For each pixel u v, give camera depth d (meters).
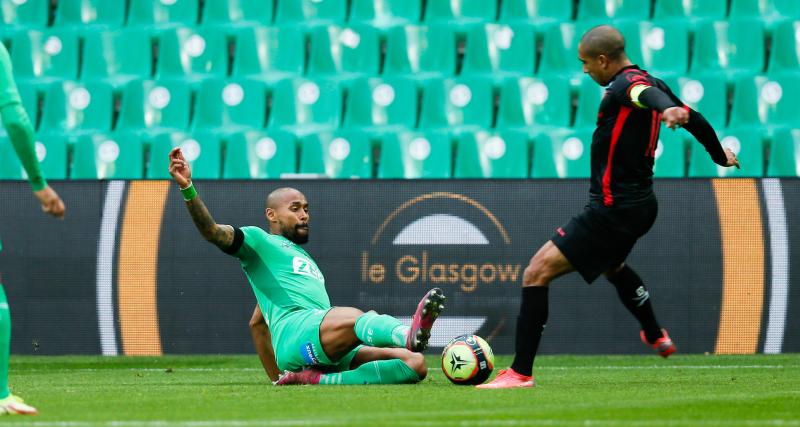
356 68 46.94
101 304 36.16
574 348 35.44
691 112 20.31
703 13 47.41
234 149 44.38
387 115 45.09
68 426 13.36
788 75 45.00
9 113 14.59
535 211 35.31
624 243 20.02
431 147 43.59
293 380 21.97
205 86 46.06
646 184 20.00
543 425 13.39
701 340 35.16
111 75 48.28
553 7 48.12
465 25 47.41
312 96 45.72
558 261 20.06
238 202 35.69
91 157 45.09
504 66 46.44
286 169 44.03
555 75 46.22
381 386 20.88
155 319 36.06
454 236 35.53
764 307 34.91
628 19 47.62
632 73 19.48
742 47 46.03
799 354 34.91
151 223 36.09
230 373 29.45
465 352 20.73
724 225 35.06
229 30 48.41
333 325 20.95
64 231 36.28
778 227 34.88
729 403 16.78
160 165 44.59
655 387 20.80
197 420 14.13
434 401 17.08
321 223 35.81
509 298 35.31
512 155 43.44
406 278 35.62
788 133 43.09
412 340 19.33
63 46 48.88
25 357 36.00
